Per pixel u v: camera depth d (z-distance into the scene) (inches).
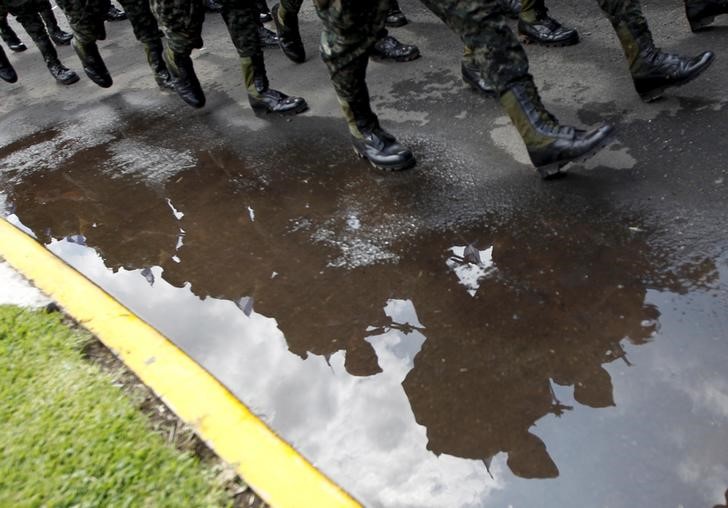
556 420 68.2
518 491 62.6
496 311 83.2
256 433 70.4
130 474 67.2
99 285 107.4
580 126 116.7
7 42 269.3
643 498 59.7
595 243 89.9
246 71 152.0
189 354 88.2
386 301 89.8
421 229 102.1
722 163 97.0
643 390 68.9
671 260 83.6
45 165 160.2
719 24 135.6
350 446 70.6
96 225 127.0
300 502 62.3
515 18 168.9
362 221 107.9
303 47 175.9
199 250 111.3
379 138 118.8
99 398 77.7
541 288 85.0
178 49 148.4
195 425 72.2
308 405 76.6
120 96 192.5
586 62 137.4
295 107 149.6
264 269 102.3
